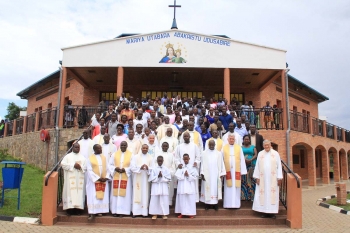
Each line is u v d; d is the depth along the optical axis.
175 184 9.34
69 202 8.48
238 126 10.48
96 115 12.05
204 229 8.04
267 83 18.67
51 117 16.31
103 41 15.75
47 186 8.34
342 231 8.48
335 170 23.94
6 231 7.56
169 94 20.19
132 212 8.61
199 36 15.89
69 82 22.20
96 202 8.45
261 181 8.76
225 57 15.82
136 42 15.79
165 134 10.16
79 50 15.79
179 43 15.80
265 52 15.93
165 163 8.83
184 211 8.46
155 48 15.76
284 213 9.05
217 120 10.77
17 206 9.35
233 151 9.11
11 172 9.14
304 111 27.05
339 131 24.91
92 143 9.69
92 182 8.52
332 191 17.59
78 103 20.55
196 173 8.63
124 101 13.42
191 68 16.08
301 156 25.64
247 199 9.47
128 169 8.65
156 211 8.43
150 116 11.53
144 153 8.76
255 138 9.97
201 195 9.02
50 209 8.25
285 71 15.96
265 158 8.84
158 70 16.73
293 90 24.81
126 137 9.82
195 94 20.19
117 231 7.70
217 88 20.20
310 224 9.14
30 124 19.28
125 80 19.08
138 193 8.54
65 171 8.71
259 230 8.06
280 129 16.03
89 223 8.36
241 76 17.83
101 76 17.95
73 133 15.01
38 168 16.47
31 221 8.35
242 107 15.52
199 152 9.17
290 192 8.59
